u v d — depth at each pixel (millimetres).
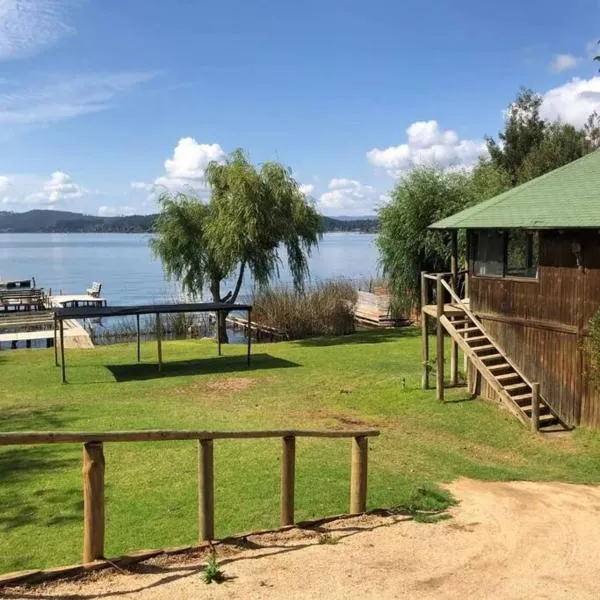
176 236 31984
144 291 60438
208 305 24562
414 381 19703
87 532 5840
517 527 8195
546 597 6039
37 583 5531
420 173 32719
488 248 17609
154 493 9492
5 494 9703
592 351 14492
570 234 15102
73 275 81812
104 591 5453
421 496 9320
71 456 11812
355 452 8180
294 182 31938
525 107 47000
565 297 15359
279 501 8961
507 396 15664
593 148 41750
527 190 17656
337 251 149375
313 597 5613
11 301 44594
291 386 20281
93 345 30938
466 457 12977
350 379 20719
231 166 30672
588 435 14680
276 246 32031
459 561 6805
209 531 6719
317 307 34719
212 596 5469
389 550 6961
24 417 15961
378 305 40844
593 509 9414
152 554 6211
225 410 16844
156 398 18797
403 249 33188
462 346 16828
